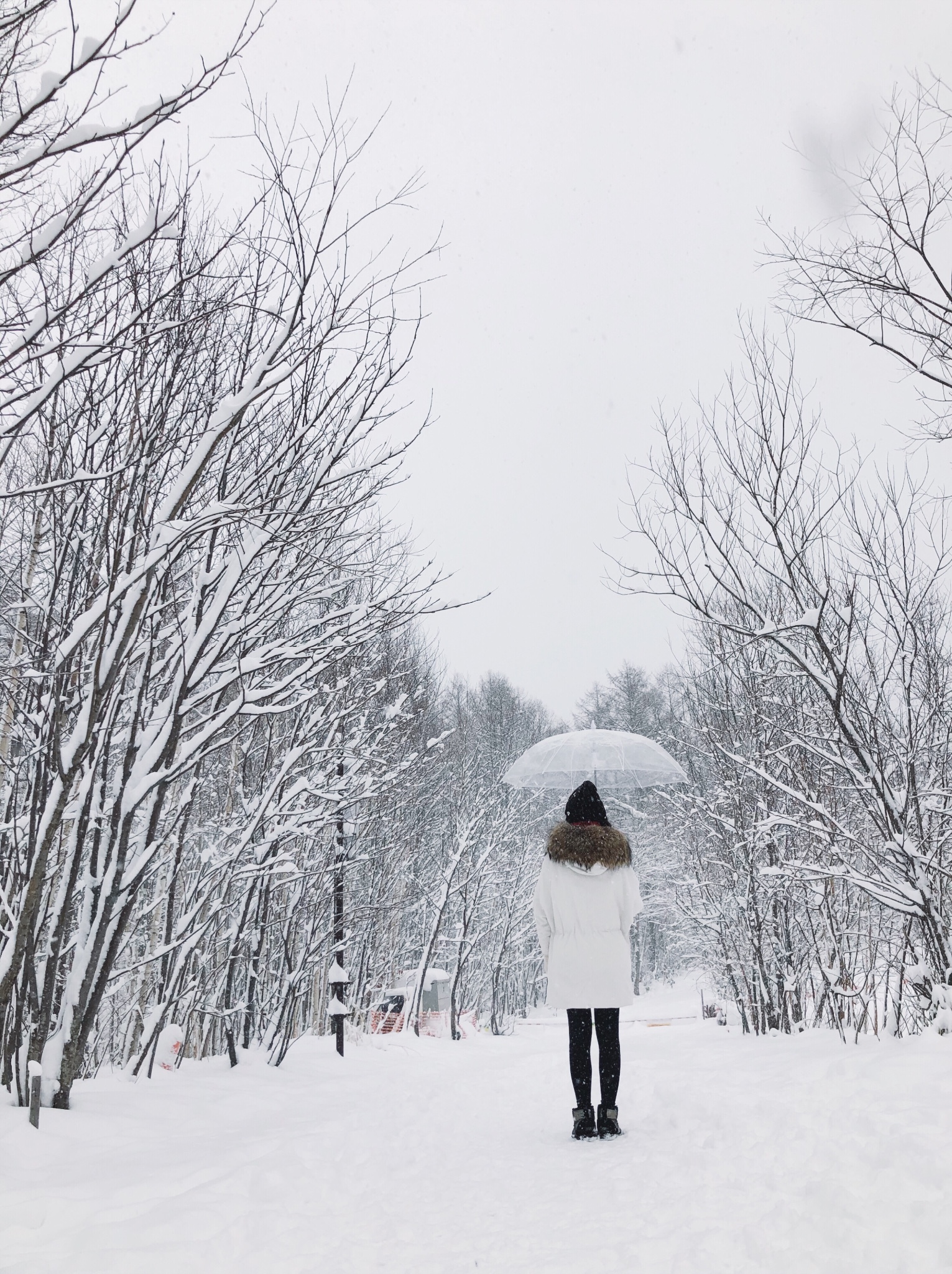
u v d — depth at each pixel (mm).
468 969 20531
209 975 7066
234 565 4582
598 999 4223
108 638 4074
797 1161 3070
